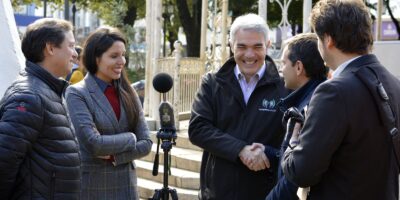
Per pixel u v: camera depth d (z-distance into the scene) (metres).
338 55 2.93
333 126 2.76
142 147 4.36
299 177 2.82
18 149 3.25
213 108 4.15
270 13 18.97
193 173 8.31
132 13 27.47
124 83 4.41
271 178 3.96
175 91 9.74
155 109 9.96
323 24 2.91
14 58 5.11
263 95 4.06
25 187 3.37
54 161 3.41
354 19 2.87
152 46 10.41
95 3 28.19
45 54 3.54
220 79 4.16
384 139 2.83
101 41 4.26
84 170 4.16
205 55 10.44
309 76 3.54
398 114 2.90
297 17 17.27
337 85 2.80
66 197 3.46
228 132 4.10
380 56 6.55
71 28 3.67
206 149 4.06
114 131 4.27
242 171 3.99
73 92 4.20
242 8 20.75
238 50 4.05
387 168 2.84
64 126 3.49
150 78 10.52
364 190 2.82
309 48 3.51
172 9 24.80
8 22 5.14
